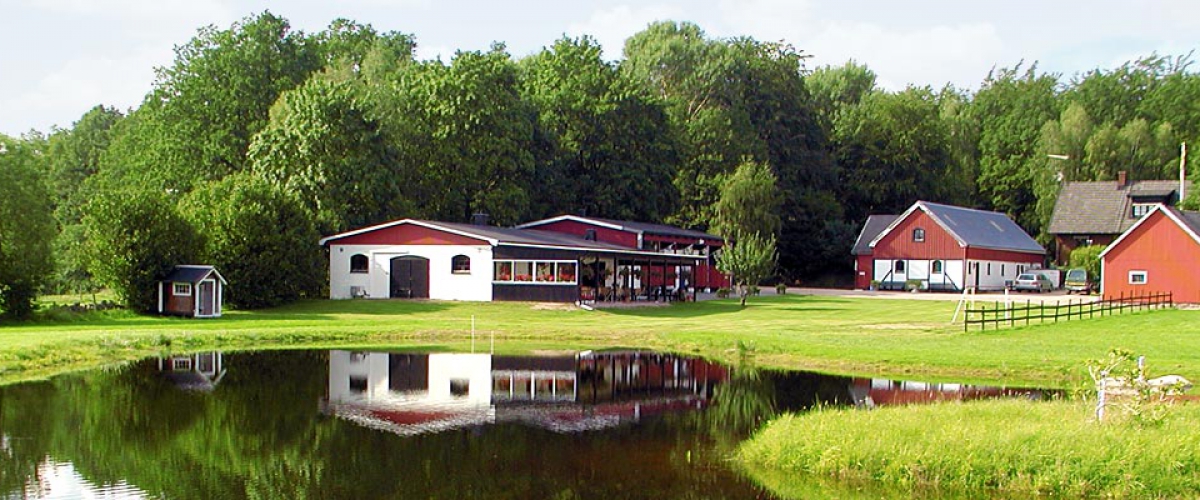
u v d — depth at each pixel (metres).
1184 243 52.66
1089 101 97.69
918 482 14.73
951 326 39.19
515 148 64.19
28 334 33.28
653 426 19.41
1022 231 80.62
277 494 14.35
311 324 39.66
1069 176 86.50
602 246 55.00
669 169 73.31
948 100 104.38
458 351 32.72
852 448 15.55
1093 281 67.38
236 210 46.75
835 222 82.56
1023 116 97.44
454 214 62.50
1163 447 14.79
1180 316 41.72
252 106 63.50
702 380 25.98
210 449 17.17
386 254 50.78
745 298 57.78
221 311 44.50
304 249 49.06
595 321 42.41
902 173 87.81
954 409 18.47
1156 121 91.50
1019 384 24.84
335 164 53.66
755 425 19.55
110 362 29.27
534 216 67.38
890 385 24.88
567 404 22.11
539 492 14.51
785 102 85.44
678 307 50.91
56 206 80.69
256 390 23.77
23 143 42.34
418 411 21.08
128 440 17.88
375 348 33.59
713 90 83.25
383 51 78.88
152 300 43.22
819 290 71.31
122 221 42.84
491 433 18.72
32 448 17.19
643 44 93.94
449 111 61.78
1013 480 14.42
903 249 71.69
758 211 71.69
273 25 66.88
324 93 55.41
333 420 19.98
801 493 14.38
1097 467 14.38
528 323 41.25
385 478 15.27
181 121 62.31
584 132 70.94
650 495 14.28
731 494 14.38
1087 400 19.61
